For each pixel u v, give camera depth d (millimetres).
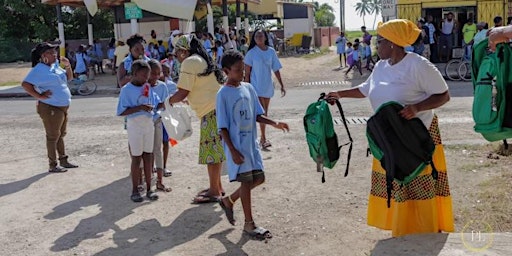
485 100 4719
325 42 50625
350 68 22922
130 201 6859
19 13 42531
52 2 26922
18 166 8938
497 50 4641
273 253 5117
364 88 5090
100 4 27234
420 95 4527
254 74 9016
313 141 4879
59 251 5363
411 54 4520
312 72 24672
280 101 15539
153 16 28266
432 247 4438
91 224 6090
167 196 7012
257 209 6332
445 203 4809
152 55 22781
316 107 4902
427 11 22781
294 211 6219
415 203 4684
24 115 15172
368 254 4926
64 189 7527
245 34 32281
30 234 5852
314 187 7059
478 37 16875
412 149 4410
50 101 8211
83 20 42562
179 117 6891
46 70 8156
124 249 5359
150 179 6926
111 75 27344
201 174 8023
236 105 5285
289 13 44594
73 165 8719
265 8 41625
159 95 7172
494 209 5883
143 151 6816
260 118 5566
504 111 4660
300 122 11617
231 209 5711
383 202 4895
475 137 9242
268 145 9367
